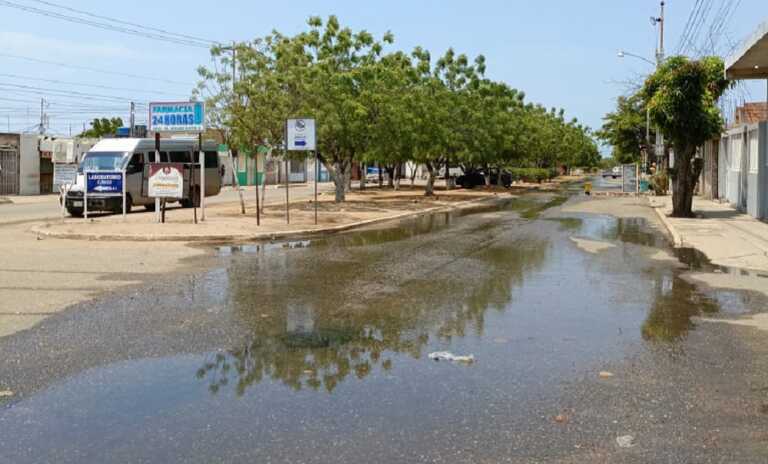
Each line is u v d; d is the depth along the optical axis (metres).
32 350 7.19
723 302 9.89
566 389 6.02
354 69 30.41
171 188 20.55
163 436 4.98
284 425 5.19
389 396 5.83
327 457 4.63
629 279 11.95
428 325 8.41
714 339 7.76
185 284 11.18
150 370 6.54
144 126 48.78
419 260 14.34
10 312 8.96
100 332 7.95
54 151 40.91
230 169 59.00
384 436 4.98
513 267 13.37
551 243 17.66
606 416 5.38
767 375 6.43
